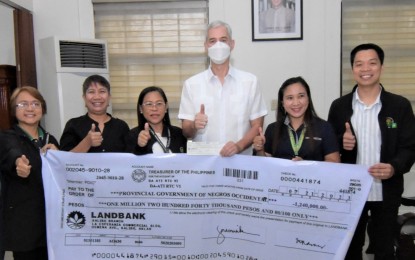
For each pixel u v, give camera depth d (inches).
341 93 138.5
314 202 56.7
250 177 58.1
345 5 135.6
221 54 74.2
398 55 137.6
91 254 60.6
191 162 58.2
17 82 129.4
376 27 136.5
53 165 59.4
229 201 59.4
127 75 144.5
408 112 72.8
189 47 142.1
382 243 74.0
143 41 142.7
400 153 70.6
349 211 56.1
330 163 56.0
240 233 60.1
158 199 59.1
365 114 75.1
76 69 127.0
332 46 137.6
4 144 67.1
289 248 58.7
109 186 58.9
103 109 82.0
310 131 71.1
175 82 143.9
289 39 138.3
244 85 79.5
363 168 55.6
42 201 68.7
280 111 74.8
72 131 80.8
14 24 130.2
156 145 76.9
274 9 137.3
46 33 141.7
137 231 59.9
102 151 79.5
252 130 75.0
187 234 60.0
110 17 142.0
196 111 79.8
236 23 139.1
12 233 67.2
